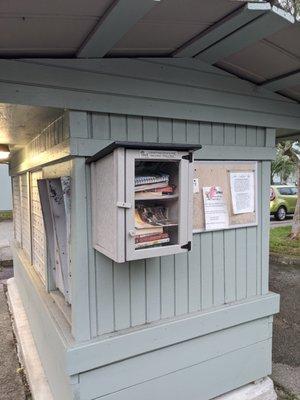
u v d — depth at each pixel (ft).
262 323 8.60
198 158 7.41
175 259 7.37
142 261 6.95
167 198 5.81
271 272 20.67
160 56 6.59
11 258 22.65
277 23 4.90
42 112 6.30
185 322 7.30
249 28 5.09
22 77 5.48
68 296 7.60
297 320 13.80
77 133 6.05
